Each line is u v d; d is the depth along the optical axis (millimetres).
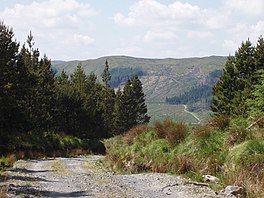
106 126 83250
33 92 47281
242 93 43031
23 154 36062
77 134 61031
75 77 91375
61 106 58812
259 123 17078
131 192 13422
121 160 23812
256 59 46375
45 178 18141
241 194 12406
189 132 20312
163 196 12547
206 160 16516
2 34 39031
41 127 48688
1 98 36781
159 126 23484
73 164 28094
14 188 14469
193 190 13281
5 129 38969
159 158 20156
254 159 13969
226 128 17922
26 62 49875
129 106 91750
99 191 13734
